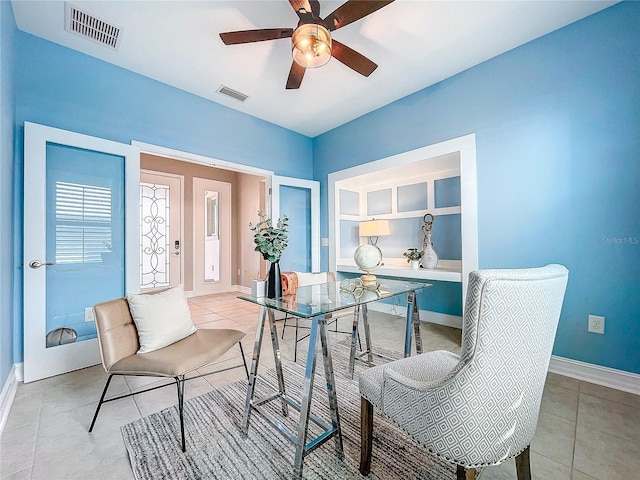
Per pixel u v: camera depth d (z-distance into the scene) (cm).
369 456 116
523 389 87
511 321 79
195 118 302
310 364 116
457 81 269
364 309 231
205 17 198
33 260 198
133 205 251
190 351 155
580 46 204
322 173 415
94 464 123
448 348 261
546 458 125
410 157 307
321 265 416
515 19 203
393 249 416
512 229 237
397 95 308
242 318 371
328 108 338
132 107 259
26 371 194
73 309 224
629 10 186
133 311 162
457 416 81
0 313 158
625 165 188
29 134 200
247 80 276
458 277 280
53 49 221
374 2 158
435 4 189
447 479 114
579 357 205
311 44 175
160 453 128
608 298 194
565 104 211
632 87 186
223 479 115
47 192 214
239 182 602
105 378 203
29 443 136
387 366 122
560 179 214
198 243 549
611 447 131
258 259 545
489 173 249
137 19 199
